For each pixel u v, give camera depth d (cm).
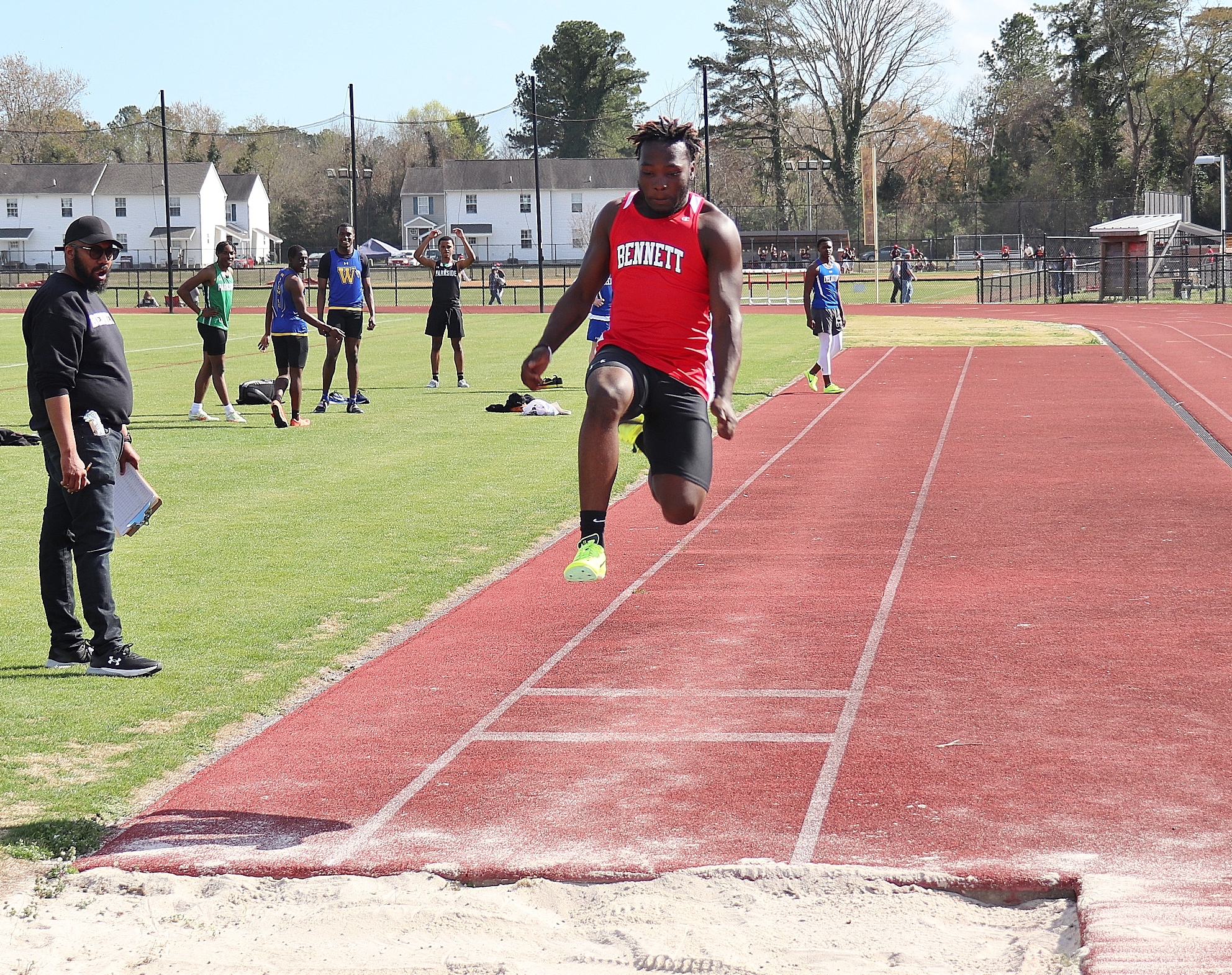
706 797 693
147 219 14688
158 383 3127
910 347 4075
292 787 728
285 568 1267
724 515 1536
